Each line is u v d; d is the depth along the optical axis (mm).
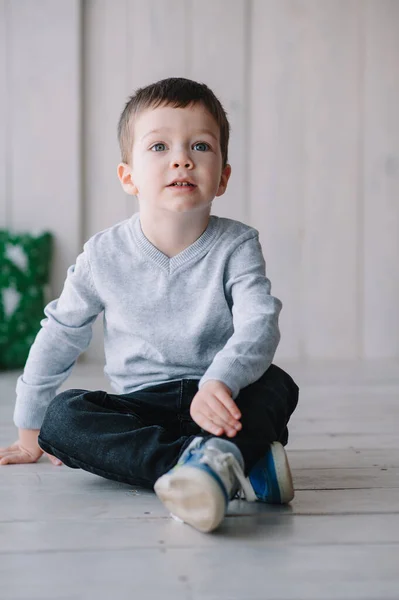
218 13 3143
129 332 1323
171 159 1272
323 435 1728
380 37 3174
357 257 3219
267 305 1240
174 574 887
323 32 3170
